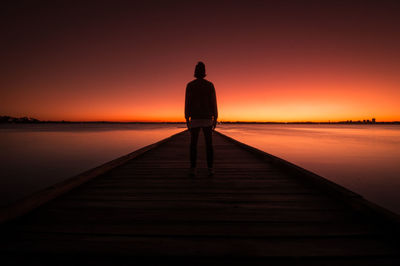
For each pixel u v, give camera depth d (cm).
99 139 2659
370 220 144
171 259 103
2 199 448
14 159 1038
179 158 442
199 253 108
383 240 120
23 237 121
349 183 591
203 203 181
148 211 162
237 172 307
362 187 550
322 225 139
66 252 107
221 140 938
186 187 229
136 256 105
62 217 149
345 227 136
